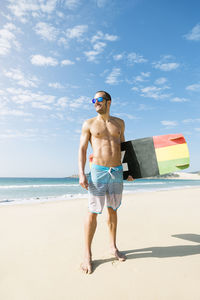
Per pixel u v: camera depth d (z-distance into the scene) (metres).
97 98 2.55
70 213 5.26
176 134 3.03
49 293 1.84
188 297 1.75
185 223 4.15
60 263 2.40
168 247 2.85
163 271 2.18
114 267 2.28
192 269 2.22
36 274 2.16
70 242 3.09
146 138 3.01
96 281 2.02
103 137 2.53
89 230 2.43
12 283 2.00
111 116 2.75
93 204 2.44
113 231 2.64
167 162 2.94
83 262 2.34
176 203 7.08
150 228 3.78
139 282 1.98
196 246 2.88
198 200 7.97
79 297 1.77
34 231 3.66
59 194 15.94
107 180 2.46
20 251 2.76
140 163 2.92
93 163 2.49
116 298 1.76
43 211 5.53
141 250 2.75
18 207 6.17
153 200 7.96
